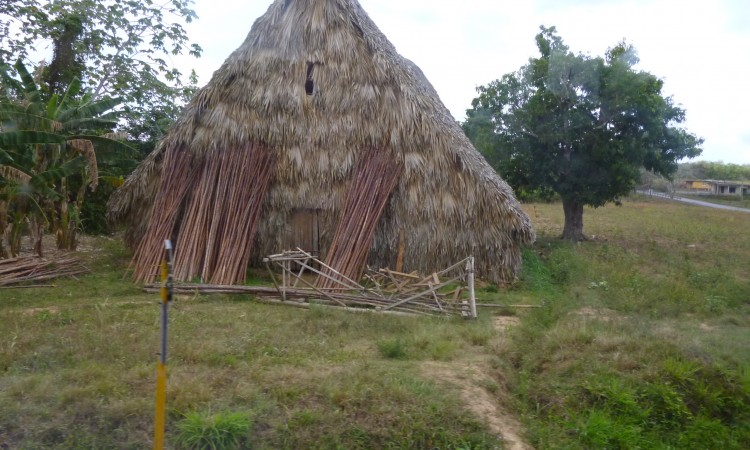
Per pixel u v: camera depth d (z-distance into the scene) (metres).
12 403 5.53
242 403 5.74
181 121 12.60
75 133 13.91
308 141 12.55
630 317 9.45
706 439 6.40
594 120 16.91
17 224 12.62
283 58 12.65
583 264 13.49
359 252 11.70
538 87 17.48
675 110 17.44
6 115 11.34
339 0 12.82
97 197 17.55
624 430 6.23
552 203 35.59
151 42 20.91
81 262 13.01
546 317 9.28
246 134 12.55
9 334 7.54
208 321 8.55
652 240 19.84
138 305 9.55
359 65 12.59
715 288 12.00
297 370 6.60
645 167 18.00
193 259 11.58
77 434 5.17
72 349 6.97
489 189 12.09
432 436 5.56
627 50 17.36
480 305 10.53
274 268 12.80
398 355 7.36
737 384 7.14
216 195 12.13
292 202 12.62
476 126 18.52
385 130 12.39
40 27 18.36
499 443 5.62
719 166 61.09
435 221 12.24
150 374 6.29
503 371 7.22
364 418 5.67
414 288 10.28
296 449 5.29
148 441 5.16
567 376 7.29
